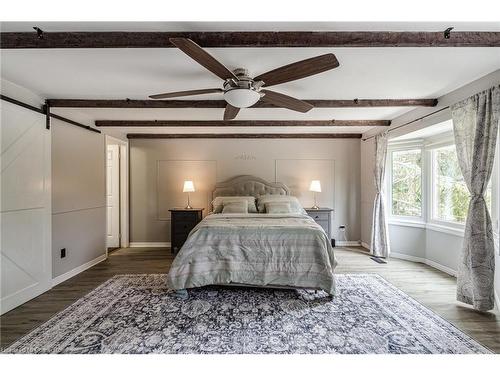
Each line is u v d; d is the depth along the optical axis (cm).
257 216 383
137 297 284
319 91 295
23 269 276
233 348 195
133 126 423
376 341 204
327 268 279
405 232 431
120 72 244
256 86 217
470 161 261
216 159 527
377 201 446
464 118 269
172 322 231
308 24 173
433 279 337
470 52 207
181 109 357
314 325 226
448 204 378
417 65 229
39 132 302
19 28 177
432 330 219
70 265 355
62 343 202
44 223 307
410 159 436
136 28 178
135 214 526
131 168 524
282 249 287
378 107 346
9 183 262
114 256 455
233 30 180
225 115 302
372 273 360
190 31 180
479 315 244
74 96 309
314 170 530
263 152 528
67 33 180
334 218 532
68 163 354
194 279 279
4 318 242
